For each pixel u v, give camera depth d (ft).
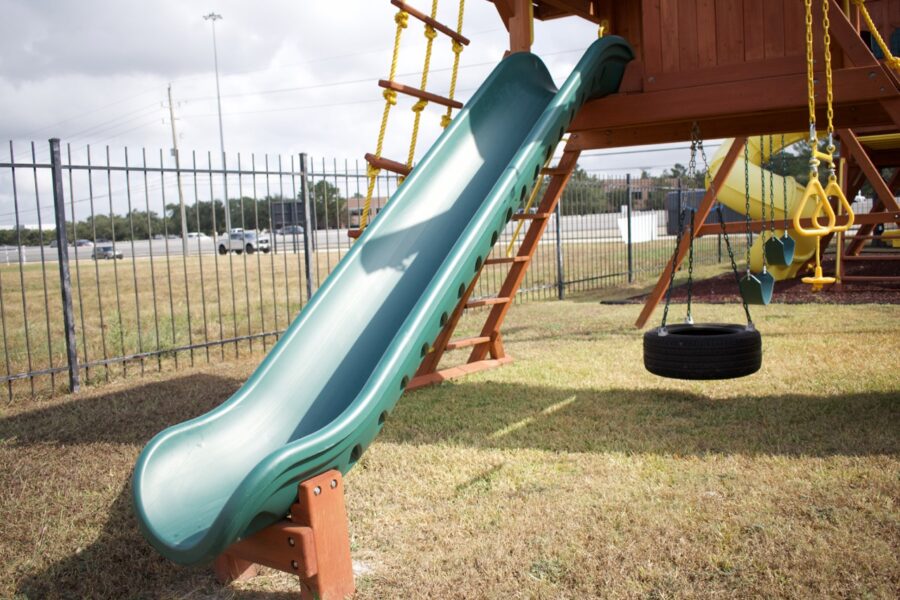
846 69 13.80
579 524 9.98
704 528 9.57
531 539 9.62
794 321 26.66
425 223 13.65
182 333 30.86
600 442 13.67
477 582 8.58
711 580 8.35
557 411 16.19
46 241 118.01
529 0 17.43
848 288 35.96
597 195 65.26
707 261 59.77
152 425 16.78
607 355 22.40
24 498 12.19
